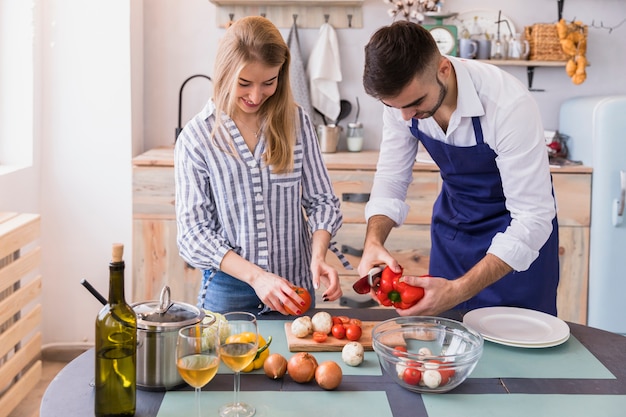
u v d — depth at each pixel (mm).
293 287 1866
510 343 1763
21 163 3545
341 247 3475
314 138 2217
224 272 2076
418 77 1782
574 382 1597
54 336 3789
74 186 3686
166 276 3486
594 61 3930
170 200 3447
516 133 2008
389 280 1826
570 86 3941
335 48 3836
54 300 3760
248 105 2010
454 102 2068
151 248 3473
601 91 3949
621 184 3398
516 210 2059
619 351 1775
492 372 1642
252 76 1941
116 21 3582
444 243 2443
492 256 1965
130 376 1400
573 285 3520
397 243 3475
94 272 3748
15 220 2926
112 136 3652
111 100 3629
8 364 2811
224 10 3857
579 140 3623
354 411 1451
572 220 3479
